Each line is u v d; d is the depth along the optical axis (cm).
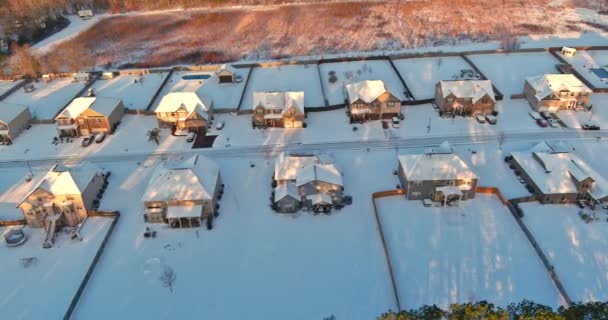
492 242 6438
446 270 6038
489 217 6862
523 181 7538
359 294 5778
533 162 7544
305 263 6247
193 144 8912
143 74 11994
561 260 6097
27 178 8062
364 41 13712
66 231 6950
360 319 5453
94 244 6650
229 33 14725
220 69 11300
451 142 8644
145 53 13550
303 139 8925
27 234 6869
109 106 9462
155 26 15700
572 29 13925
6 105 9419
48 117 10069
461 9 15975
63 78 11956
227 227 6906
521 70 11306
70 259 6419
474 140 8681
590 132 8781
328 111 9812
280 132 9181
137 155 8650
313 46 13500
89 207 7181
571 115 9331
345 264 6203
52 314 5650
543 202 7044
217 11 16850
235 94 10756
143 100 10681
